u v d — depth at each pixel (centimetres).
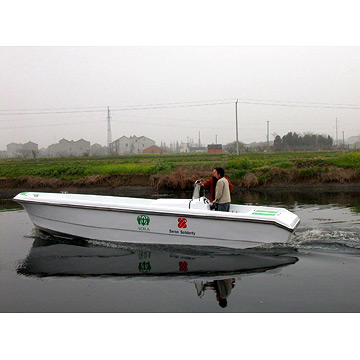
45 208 735
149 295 471
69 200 714
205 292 478
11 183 2058
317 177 1950
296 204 1251
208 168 2372
